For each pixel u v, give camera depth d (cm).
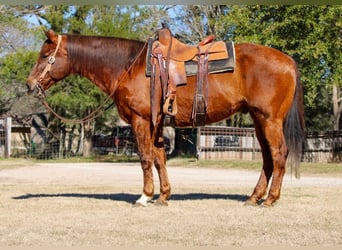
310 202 862
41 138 3866
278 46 2297
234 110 815
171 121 827
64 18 2916
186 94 800
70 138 3638
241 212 749
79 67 844
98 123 3622
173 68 793
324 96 3638
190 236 590
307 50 2184
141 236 589
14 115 3916
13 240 569
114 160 3081
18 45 3147
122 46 827
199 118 810
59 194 1005
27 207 799
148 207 797
